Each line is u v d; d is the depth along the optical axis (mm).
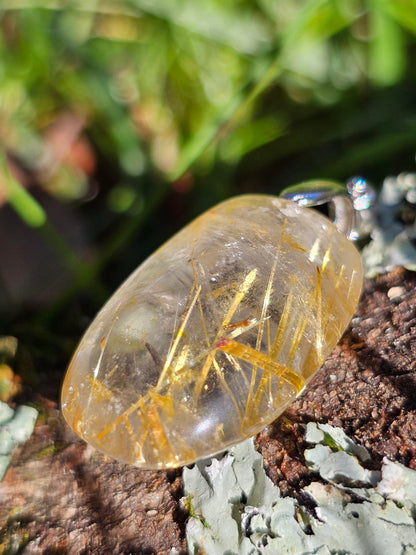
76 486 49
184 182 92
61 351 66
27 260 85
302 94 97
